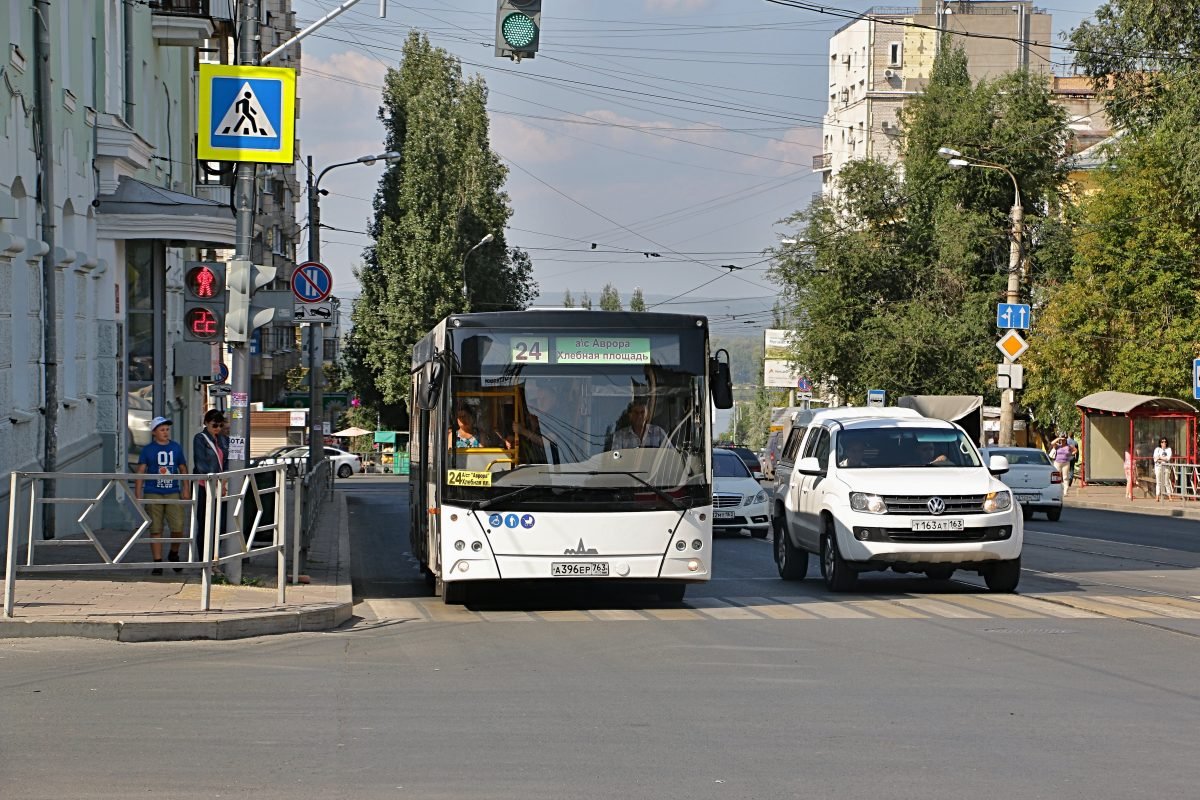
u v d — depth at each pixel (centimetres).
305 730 988
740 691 1157
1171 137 4500
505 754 914
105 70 2892
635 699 1119
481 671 1261
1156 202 5597
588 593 1998
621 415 1767
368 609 1805
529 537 1733
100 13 2873
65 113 2562
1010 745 947
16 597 1603
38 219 2353
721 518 3216
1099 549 2891
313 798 796
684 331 1798
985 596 1920
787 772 865
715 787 827
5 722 1009
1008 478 4062
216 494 1577
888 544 1902
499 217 8088
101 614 1488
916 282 6819
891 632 1541
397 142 8019
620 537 1742
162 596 1655
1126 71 4816
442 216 7788
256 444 8550
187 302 1842
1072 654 1370
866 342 6575
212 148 1844
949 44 7700
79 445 2625
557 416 1759
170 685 1172
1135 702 1110
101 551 1529
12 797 793
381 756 905
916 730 997
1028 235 6731
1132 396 5328
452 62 8000
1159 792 818
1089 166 7931
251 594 1720
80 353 2698
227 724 1007
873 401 5584
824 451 2114
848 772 866
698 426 1783
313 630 1564
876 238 6869
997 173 6719
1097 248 5806
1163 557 2681
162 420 2072
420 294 7719
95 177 2831
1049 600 1861
